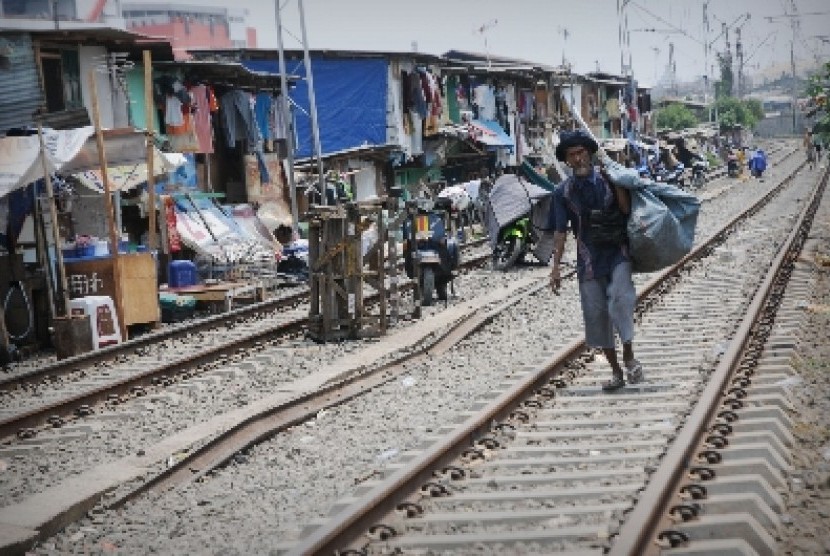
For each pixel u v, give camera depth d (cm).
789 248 2141
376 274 1498
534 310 1636
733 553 541
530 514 629
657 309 1531
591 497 657
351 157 3200
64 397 1178
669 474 650
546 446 793
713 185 6216
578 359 1150
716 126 9512
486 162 4531
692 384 970
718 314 1416
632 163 5394
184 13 8725
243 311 1786
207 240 2225
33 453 941
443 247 1800
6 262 1548
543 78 5128
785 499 646
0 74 2039
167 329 1708
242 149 2780
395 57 3541
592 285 966
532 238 2359
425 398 1044
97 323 1558
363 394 1088
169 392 1163
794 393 920
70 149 1589
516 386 959
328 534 568
